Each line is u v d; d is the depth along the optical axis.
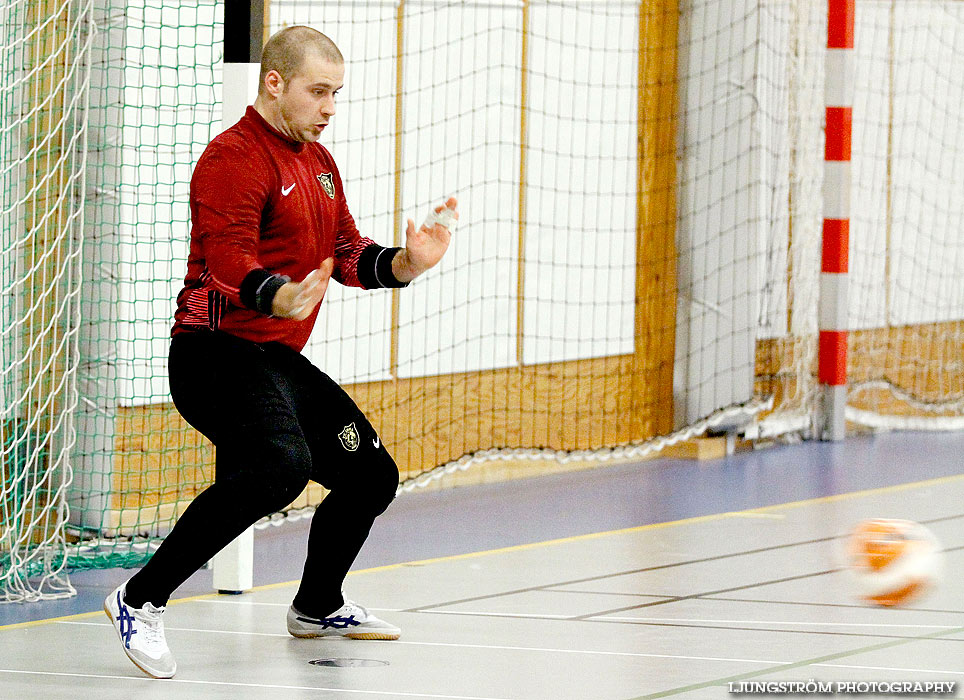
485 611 14.48
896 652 12.48
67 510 17.25
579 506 21.69
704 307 27.25
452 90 23.28
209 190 11.52
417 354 23.16
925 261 32.75
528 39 24.44
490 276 24.22
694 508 21.36
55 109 17.36
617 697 10.97
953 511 20.81
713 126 27.03
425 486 23.31
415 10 22.59
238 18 14.98
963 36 33.34
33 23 17.16
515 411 24.88
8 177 17.03
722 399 27.19
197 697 11.05
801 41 27.61
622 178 26.39
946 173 33.19
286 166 11.85
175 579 11.71
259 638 13.31
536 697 10.98
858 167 30.69
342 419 12.55
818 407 29.08
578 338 25.86
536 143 24.78
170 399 18.91
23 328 17.42
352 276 12.68
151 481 18.69
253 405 11.76
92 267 17.86
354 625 13.17
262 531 20.03
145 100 18.19
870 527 15.00
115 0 17.62
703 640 13.02
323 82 11.76
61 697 11.05
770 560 17.23
